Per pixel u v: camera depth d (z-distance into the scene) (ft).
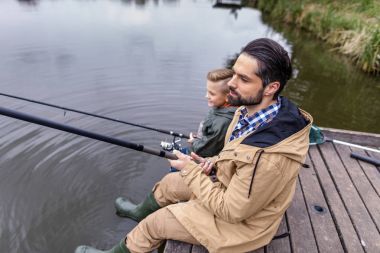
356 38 28.55
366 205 7.93
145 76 20.01
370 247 6.70
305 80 22.86
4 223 9.32
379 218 7.52
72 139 13.23
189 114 15.88
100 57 23.07
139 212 8.80
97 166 11.76
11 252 8.52
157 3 50.57
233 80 5.13
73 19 34.99
